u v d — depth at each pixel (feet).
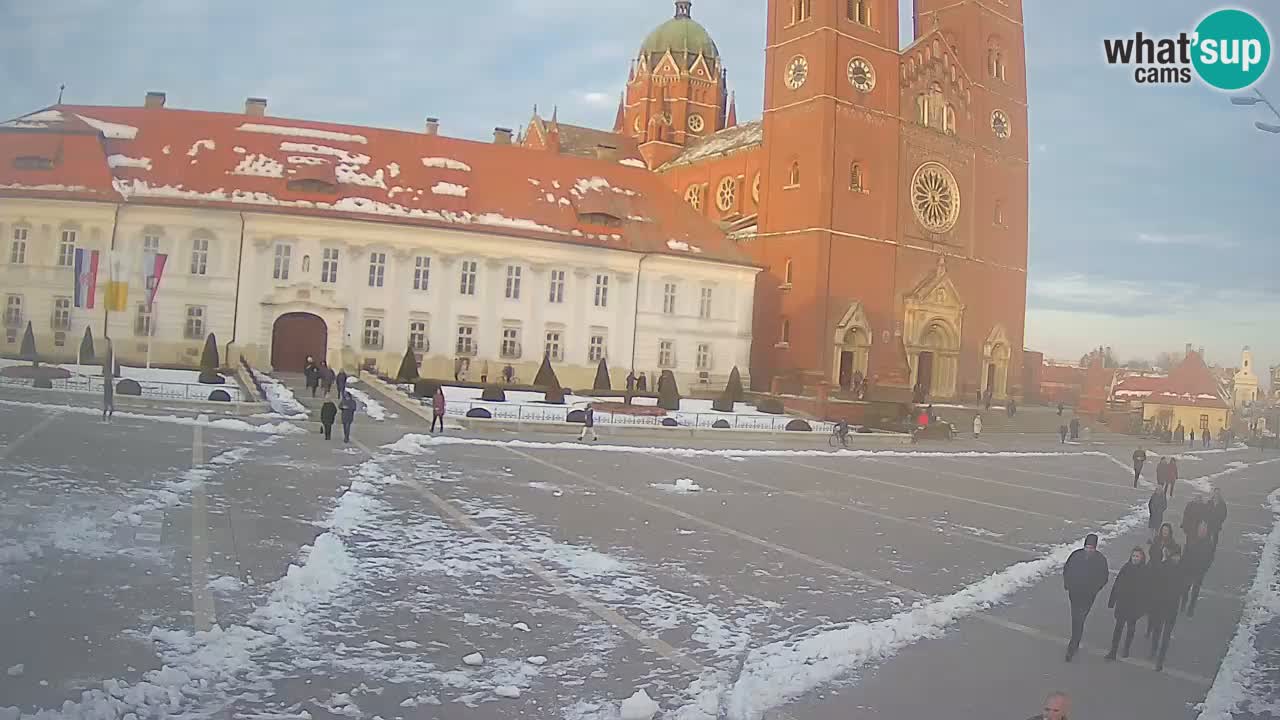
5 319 145.89
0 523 56.08
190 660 37.35
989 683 42.63
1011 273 276.82
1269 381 267.80
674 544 68.13
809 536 75.61
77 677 34.47
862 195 239.71
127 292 188.44
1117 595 47.88
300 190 204.13
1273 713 41.09
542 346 217.36
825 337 229.86
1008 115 280.31
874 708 38.60
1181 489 136.87
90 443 92.22
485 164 232.94
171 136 207.92
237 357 195.72
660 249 228.02
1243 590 67.21
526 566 58.13
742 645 45.65
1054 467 159.53
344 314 201.87
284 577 49.83
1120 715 39.63
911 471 134.72
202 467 84.02
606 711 36.11
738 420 187.01
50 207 177.78
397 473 92.48
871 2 247.29
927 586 61.05
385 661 39.63
